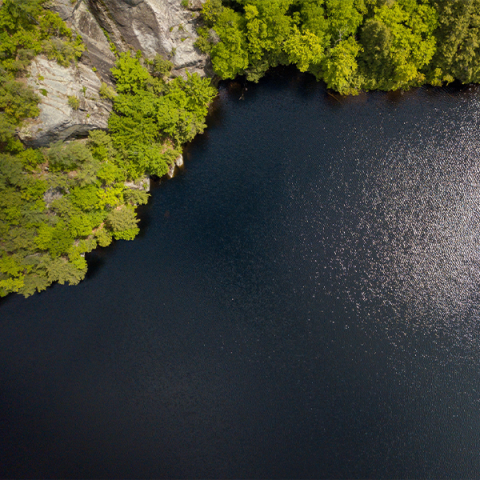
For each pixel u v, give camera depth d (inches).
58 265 2247.8
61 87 2128.4
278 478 2032.5
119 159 2380.7
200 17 2440.9
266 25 2396.7
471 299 2412.6
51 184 2194.9
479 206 2561.5
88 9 2240.4
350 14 2399.1
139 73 2351.1
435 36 2522.1
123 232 2367.1
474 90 2704.2
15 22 2038.6
